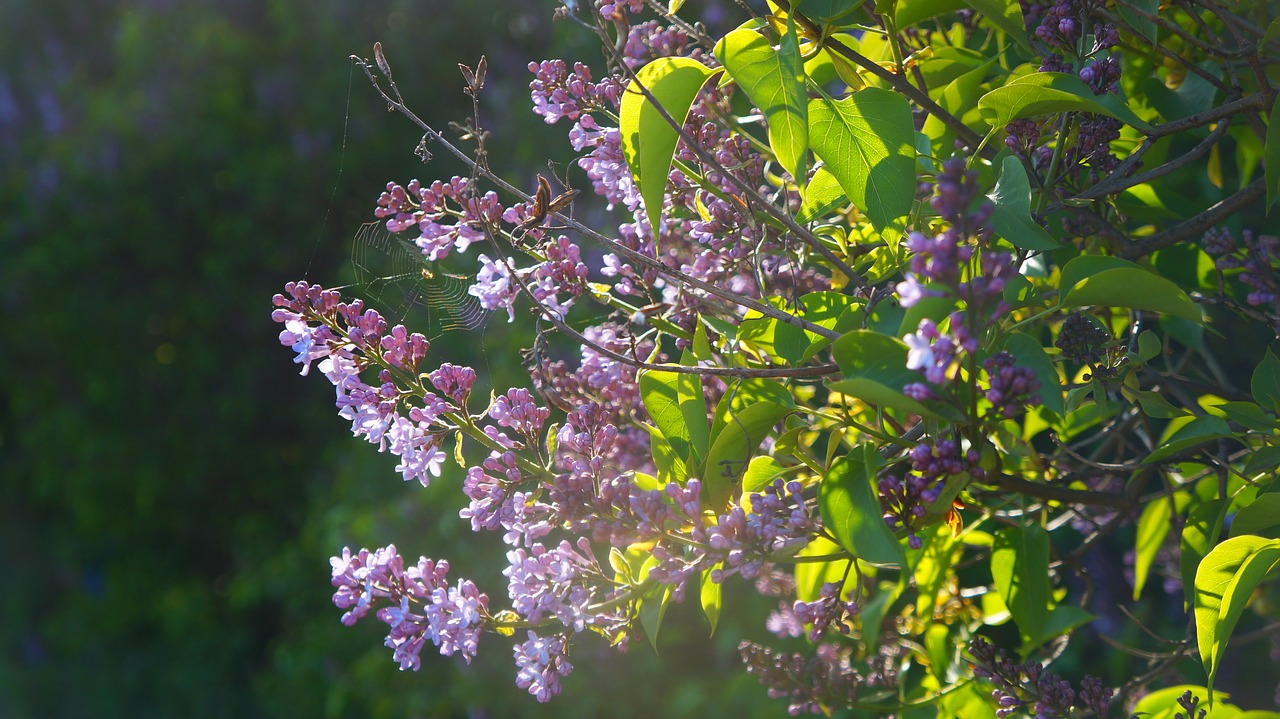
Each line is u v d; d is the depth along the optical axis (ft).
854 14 5.56
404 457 5.57
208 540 18.30
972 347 5.19
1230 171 7.55
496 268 5.61
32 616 19.47
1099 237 5.78
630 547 5.58
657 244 5.44
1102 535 6.10
